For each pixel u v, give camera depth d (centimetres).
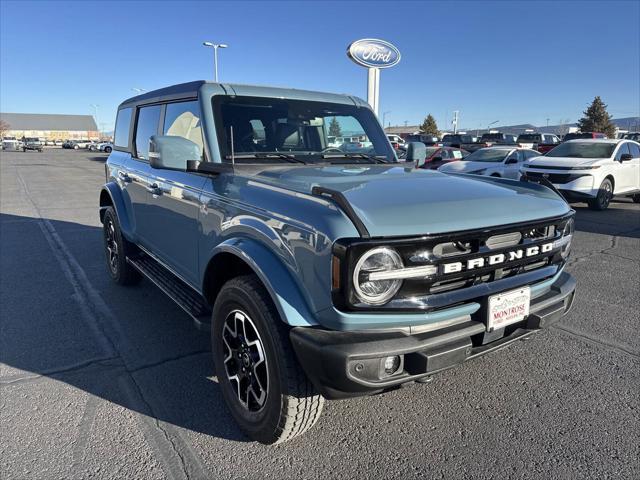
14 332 417
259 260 244
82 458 256
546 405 309
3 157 4222
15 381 335
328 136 380
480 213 242
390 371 221
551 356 378
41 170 2544
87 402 310
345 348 207
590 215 1138
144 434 278
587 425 288
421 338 220
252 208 263
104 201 571
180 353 380
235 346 280
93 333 416
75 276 583
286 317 223
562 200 298
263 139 342
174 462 254
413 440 274
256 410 268
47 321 442
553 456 260
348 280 205
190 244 339
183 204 344
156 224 407
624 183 1266
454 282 236
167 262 395
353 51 1196
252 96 350
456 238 223
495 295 241
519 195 279
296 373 236
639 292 540
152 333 417
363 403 311
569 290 285
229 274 313
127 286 541
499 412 301
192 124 345
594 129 5741
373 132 411
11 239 800
